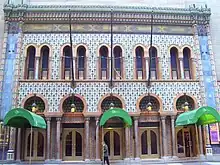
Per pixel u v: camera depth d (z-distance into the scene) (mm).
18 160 24266
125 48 27594
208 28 28938
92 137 25516
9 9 27375
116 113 23109
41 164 23547
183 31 28734
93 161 24672
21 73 26391
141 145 26234
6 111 25250
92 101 26016
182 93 26906
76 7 27703
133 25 28188
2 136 24734
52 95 25922
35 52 27062
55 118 25609
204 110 22922
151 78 27516
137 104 26203
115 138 26188
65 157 25578
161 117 26109
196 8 28938
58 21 27609
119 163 23906
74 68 26797
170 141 25969
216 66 28578
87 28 27750
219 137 26375
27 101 25969
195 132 26688
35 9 27469
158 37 28203
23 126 25203
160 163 23594
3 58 26453
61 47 27219
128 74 27000
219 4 30516
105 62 27781
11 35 27156
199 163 23016
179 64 27938
